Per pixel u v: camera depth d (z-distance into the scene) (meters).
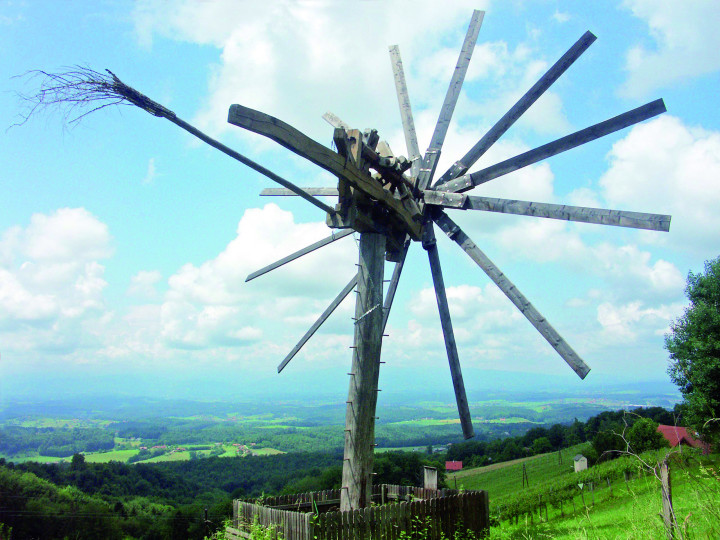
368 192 7.50
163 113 5.36
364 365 8.06
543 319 7.86
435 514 7.98
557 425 79.62
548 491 24.78
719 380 15.64
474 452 93.00
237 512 8.34
